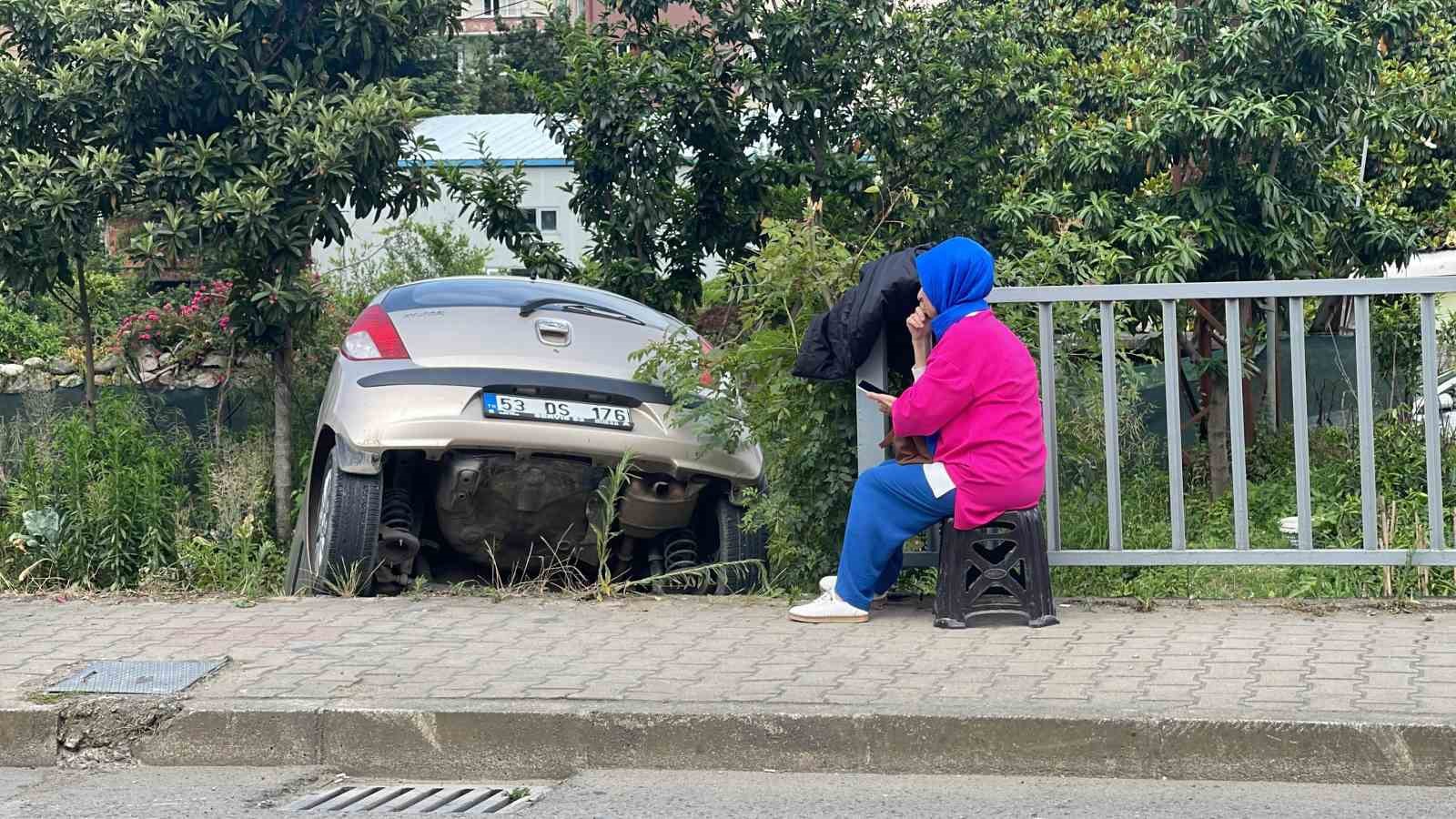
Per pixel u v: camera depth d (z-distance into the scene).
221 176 10.05
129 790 4.68
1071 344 6.56
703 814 4.34
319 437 7.29
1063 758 4.62
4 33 10.52
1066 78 14.30
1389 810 4.25
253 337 10.81
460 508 7.08
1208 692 4.85
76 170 9.88
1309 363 11.63
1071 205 10.99
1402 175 14.09
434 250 16.70
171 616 6.28
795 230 6.60
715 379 6.82
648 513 7.13
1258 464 10.19
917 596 6.52
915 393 5.72
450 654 5.57
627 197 12.12
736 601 6.50
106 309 14.65
